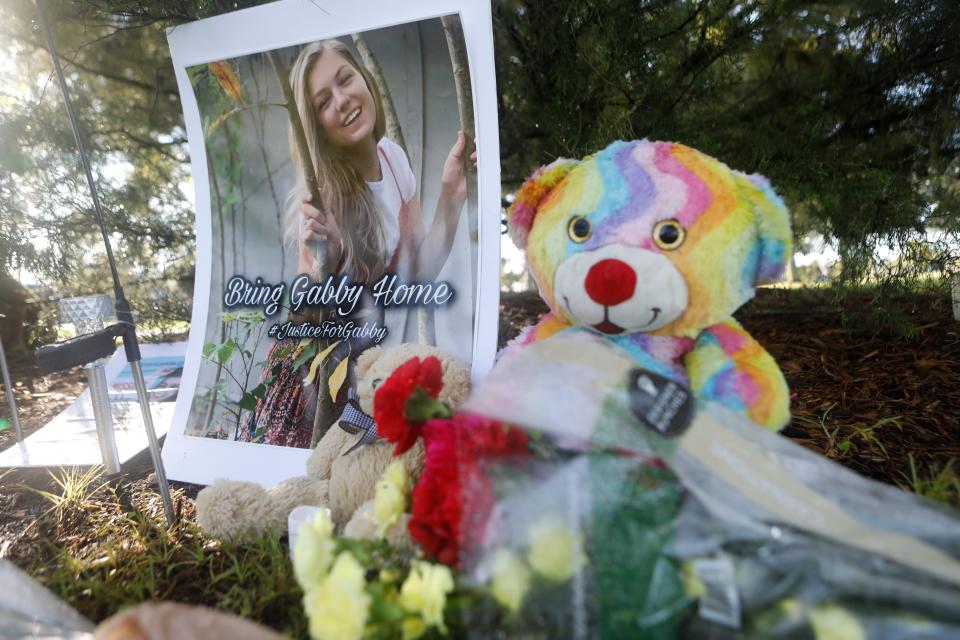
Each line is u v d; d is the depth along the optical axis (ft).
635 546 2.40
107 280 12.51
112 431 6.71
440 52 5.51
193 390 6.64
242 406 6.44
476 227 5.53
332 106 5.99
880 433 6.00
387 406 3.47
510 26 8.68
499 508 2.53
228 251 6.66
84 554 5.18
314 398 6.19
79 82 10.51
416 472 4.68
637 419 2.72
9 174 9.91
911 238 8.43
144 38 10.26
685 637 2.31
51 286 12.16
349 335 6.10
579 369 3.00
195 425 6.57
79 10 7.68
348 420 5.07
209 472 6.35
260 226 6.51
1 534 5.65
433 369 3.82
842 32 9.35
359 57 5.81
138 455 7.33
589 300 4.25
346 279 6.16
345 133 6.01
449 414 3.37
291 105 6.14
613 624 2.32
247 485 5.16
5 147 9.50
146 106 11.55
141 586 4.49
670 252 4.16
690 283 4.16
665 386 2.91
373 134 5.91
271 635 2.48
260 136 6.36
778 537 2.37
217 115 6.47
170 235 12.53
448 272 5.74
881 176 8.25
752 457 2.73
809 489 2.64
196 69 6.40
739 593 2.28
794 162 8.56
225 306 6.65
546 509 2.49
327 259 6.23
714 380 4.20
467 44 5.37
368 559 2.91
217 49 6.21
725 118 9.69
